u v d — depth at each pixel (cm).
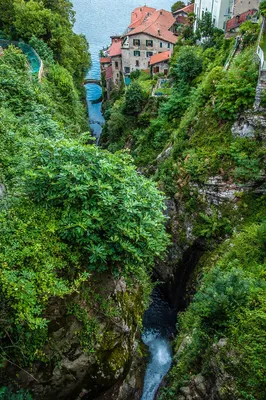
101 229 910
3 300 748
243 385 961
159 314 1941
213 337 1123
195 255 1936
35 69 2478
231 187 1789
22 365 805
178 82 2928
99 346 942
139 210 957
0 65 1914
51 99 2259
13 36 3005
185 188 1980
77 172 882
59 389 890
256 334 1013
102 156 991
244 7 3158
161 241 1029
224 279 1170
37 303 799
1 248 813
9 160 1199
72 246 908
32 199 930
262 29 1950
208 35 3434
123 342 1052
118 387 1091
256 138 1750
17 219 875
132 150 3111
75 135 2108
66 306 869
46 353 841
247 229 1630
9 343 783
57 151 934
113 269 956
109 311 979
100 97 6109
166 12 5428
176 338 1606
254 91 1723
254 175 1717
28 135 1484
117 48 5469
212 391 1062
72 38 3822
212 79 2080
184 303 1847
